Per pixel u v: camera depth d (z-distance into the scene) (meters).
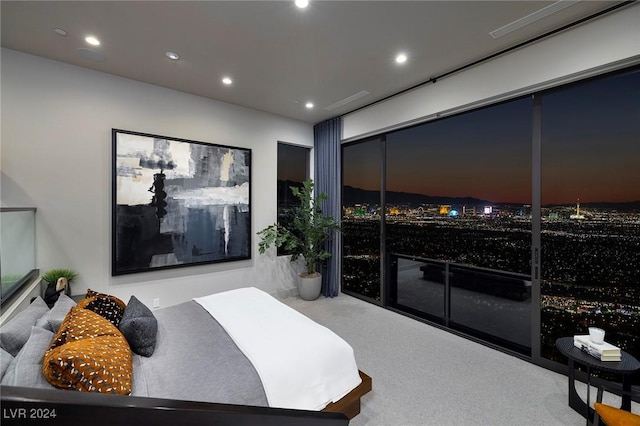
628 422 1.44
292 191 4.52
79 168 2.94
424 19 2.21
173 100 3.52
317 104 4.02
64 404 0.34
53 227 2.81
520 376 2.41
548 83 2.45
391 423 1.88
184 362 1.64
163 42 2.52
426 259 3.63
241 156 4.09
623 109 2.21
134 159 3.24
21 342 1.49
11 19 2.18
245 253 4.14
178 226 3.56
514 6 2.06
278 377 1.54
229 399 1.37
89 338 1.44
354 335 3.18
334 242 4.59
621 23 2.07
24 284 2.43
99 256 3.06
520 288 2.82
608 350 1.81
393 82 3.30
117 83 3.15
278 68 2.98
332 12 2.13
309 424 0.64
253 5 2.05
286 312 2.32
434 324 3.43
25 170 2.68
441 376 2.40
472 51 2.65
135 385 1.42
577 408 1.97
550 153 2.54
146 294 3.37
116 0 1.99
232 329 2.00
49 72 2.79
